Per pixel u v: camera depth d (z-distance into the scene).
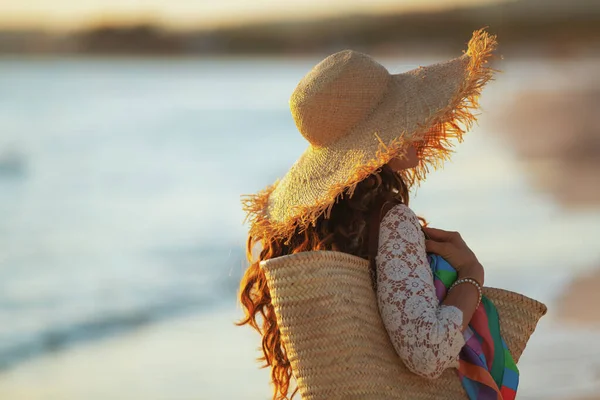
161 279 12.50
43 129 40.09
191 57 125.56
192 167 29.47
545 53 124.88
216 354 7.48
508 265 9.77
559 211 14.09
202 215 19.45
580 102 46.28
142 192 23.86
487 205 15.56
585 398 5.09
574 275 8.96
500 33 125.44
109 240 16.52
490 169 22.31
